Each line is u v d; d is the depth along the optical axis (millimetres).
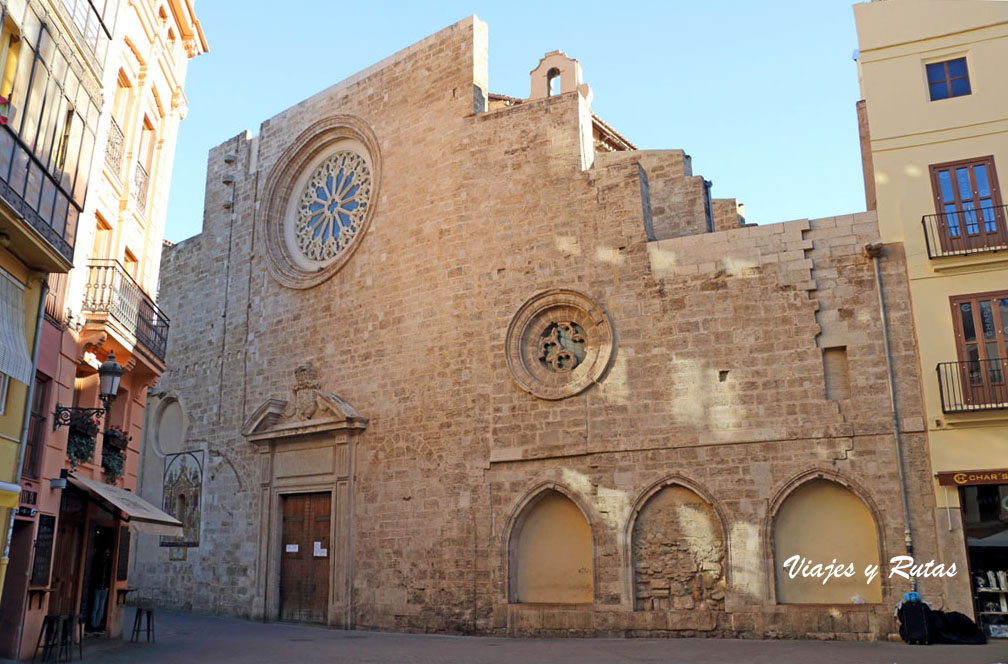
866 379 20578
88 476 19953
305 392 29812
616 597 21891
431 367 26688
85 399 20438
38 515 16875
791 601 20484
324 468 28484
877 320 20812
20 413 15828
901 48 22109
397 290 28359
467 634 23719
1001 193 20328
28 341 16141
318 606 27766
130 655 17875
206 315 35312
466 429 25359
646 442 22453
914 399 20031
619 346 23422
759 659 16344
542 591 23438
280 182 34094
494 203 26625
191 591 32156
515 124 26859
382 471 27078
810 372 21109
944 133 21188
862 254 21312
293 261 32781
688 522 21797
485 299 26000
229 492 31922
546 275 25062
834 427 20531
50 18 15914
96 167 18953
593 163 26781
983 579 18750
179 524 20984
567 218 25156
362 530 27047
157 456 35656
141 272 23250
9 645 16078
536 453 23844
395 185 29469
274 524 29703
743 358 21891
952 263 20203
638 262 23703
